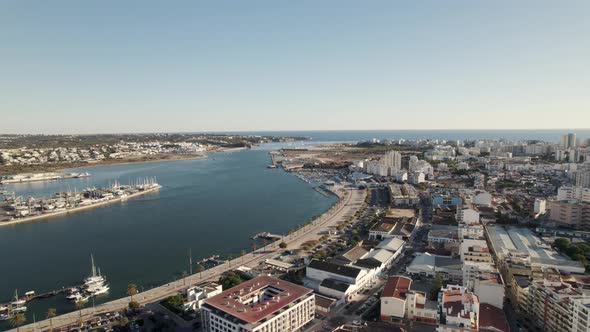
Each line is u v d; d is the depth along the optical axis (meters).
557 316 184.38
